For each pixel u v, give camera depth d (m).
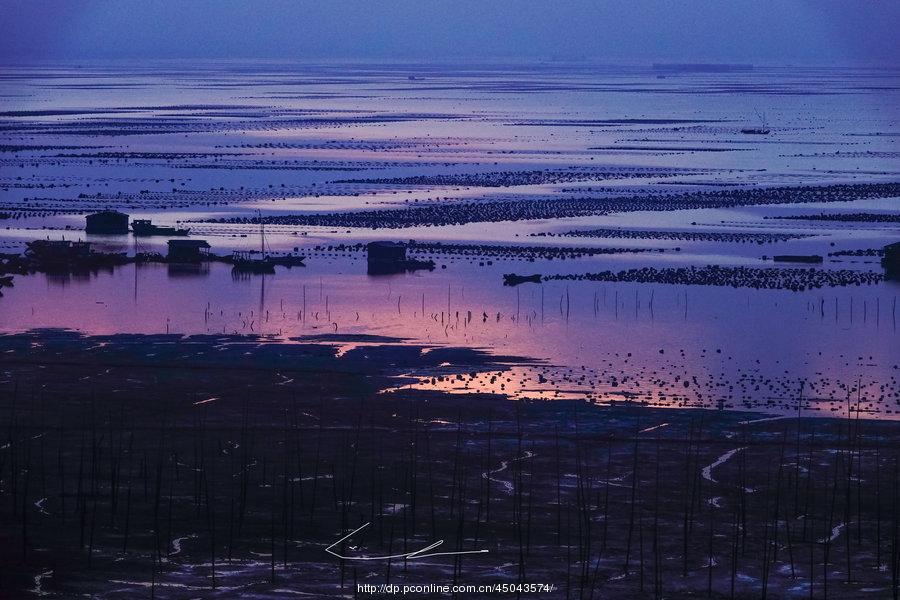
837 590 97.00
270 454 127.94
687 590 96.69
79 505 112.94
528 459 127.44
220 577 97.50
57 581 96.00
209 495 116.00
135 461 125.31
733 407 146.12
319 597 94.06
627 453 129.25
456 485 119.88
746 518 111.88
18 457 125.81
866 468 125.12
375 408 143.75
